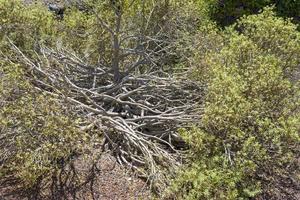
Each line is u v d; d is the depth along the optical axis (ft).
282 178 13.24
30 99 12.26
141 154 13.48
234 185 11.23
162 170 12.73
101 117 13.73
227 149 12.15
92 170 12.70
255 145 11.66
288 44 14.96
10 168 11.73
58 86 14.30
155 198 11.84
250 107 12.32
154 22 16.71
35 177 11.51
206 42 16.14
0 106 12.37
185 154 13.08
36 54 15.17
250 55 14.26
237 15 20.65
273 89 13.04
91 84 15.61
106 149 13.48
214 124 12.19
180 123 13.96
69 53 16.03
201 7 20.49
